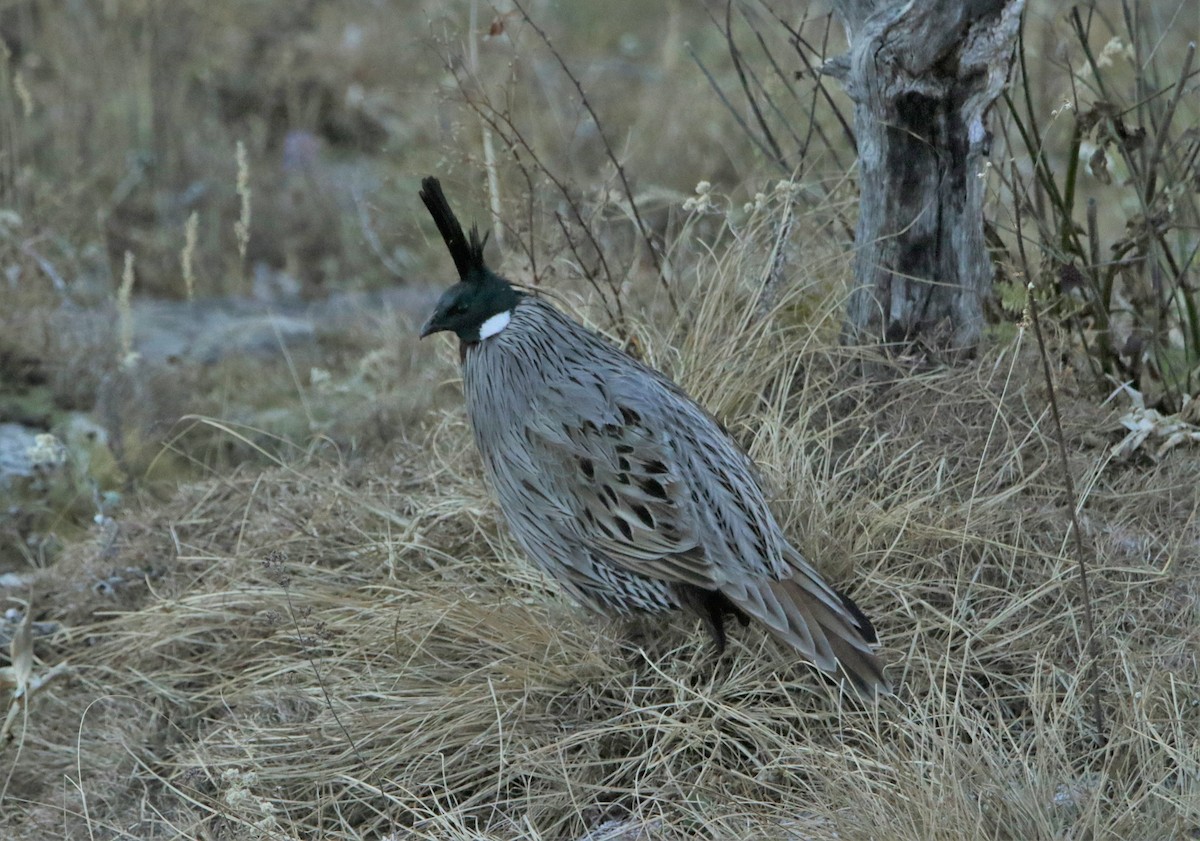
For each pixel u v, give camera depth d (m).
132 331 14.80
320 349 15.19
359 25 21.67
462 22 20.30
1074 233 11.11
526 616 9.93
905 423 10.59
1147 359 11.17
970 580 9.59
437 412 12.29
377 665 9.95
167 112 18.78
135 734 10.05
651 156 18.19
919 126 10.12
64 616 11.23
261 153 19.23
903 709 8.92
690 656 9.52
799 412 10.87
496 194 12.38
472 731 9.32
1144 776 7.89
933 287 10.65
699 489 9.02
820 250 12.02
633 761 8.87
